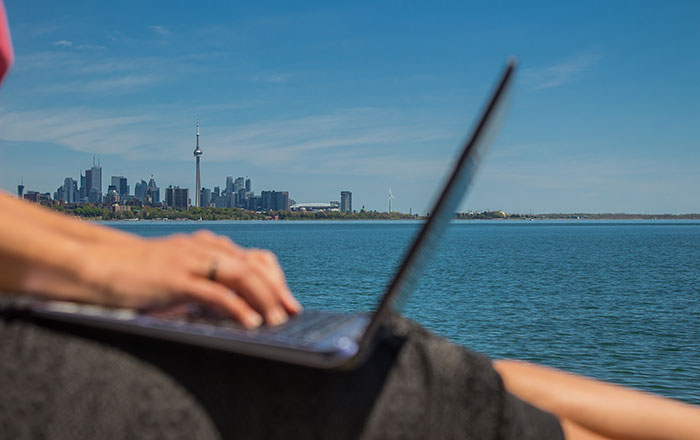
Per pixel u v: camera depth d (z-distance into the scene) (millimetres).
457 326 24250
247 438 715
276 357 663
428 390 756
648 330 23750
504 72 610
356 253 72875
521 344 20703
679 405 1213
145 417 690
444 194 637
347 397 724
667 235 160625
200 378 721
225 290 764
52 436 684
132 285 755
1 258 738
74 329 736
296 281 38719
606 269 56031
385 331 796
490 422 759
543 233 183875
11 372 701
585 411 1188
